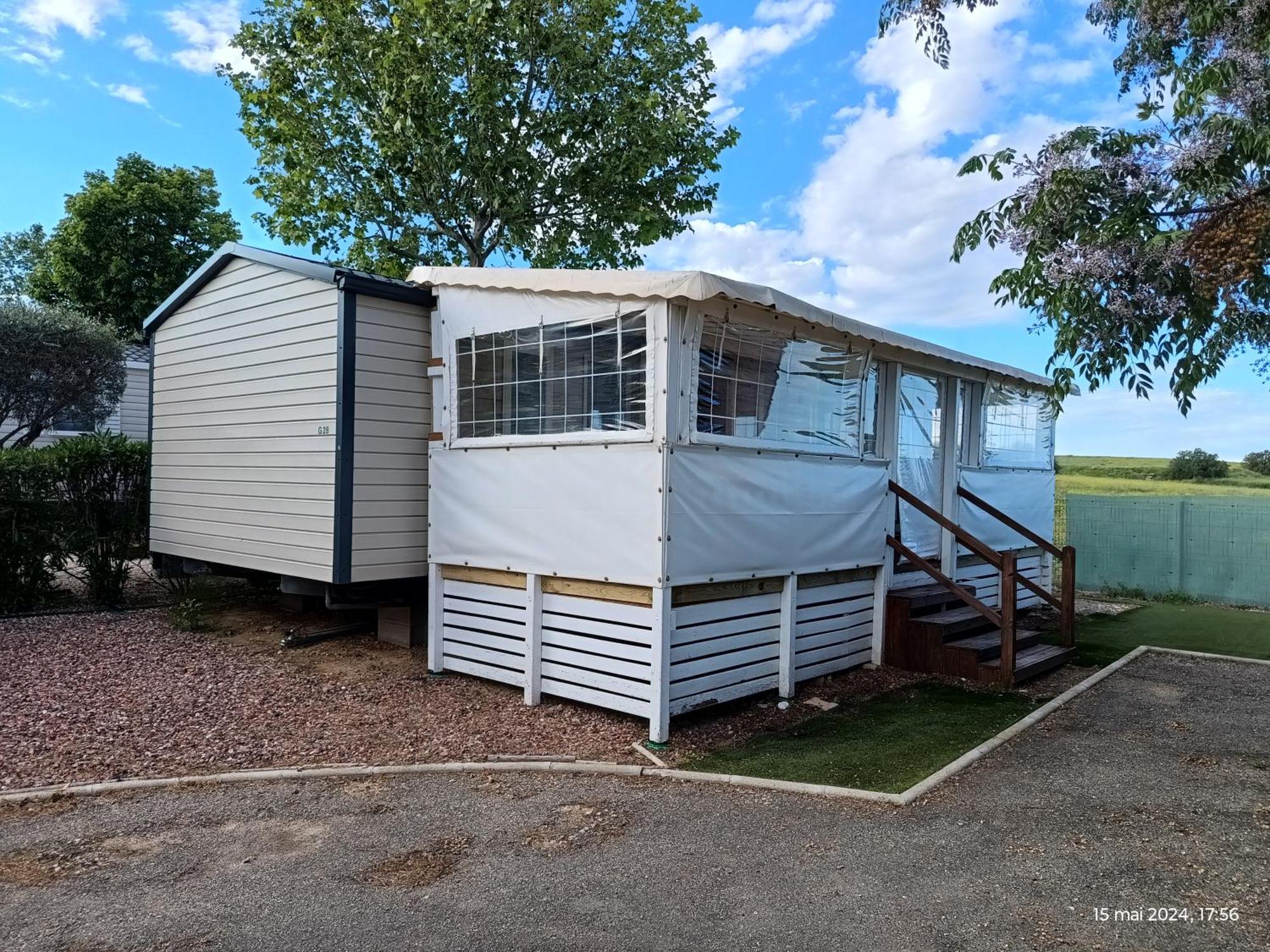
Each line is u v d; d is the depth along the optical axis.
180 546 8.65
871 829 3.76
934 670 6.92
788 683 6.10
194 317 8.41
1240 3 4.55
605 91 12.00
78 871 3.34
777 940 2.79
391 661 7.10
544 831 3.78
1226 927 2.85
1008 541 9.64
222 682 6.41
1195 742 5.12
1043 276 4.74
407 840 3.67
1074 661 7.59
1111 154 4.71
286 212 12.30
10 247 31.03
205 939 2.79
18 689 6.06
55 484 8.91
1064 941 2.76
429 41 10.92
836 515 6.58
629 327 5.30
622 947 2.75
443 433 6.62
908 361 7.58
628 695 5.36
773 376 5.96
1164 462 26.67
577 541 5.57
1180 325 4.49
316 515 6.70
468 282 6.34
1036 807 4.02
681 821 3.89
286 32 11.83
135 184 22.39
